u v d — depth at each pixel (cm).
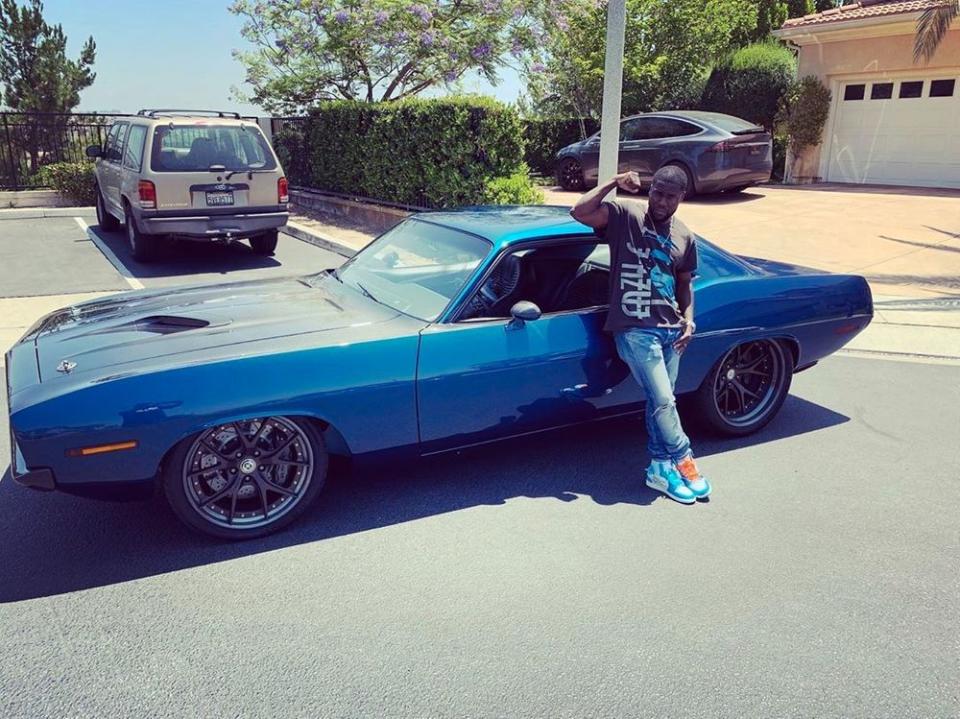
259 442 345
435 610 300
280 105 1808
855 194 1478
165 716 244
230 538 346
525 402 392
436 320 373
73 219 1410
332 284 446
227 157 959
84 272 939
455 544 349
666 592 313
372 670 266
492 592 312
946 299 801
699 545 351
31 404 301
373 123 1251
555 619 295
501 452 454
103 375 314
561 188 1661
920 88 1583
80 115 1573
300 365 335
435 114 1091
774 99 1767
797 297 461
